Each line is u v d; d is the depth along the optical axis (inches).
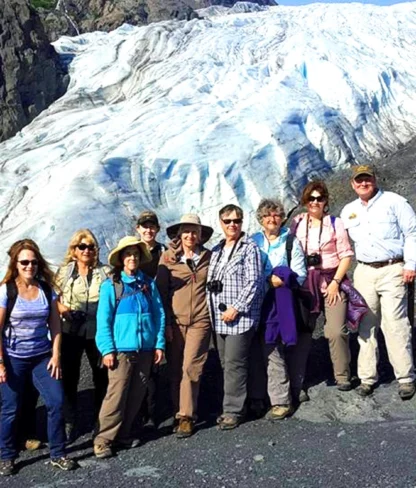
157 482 201.0
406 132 599.5
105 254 445.1
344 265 248.7
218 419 242.7
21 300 213.3
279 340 242.8
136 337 224.5
